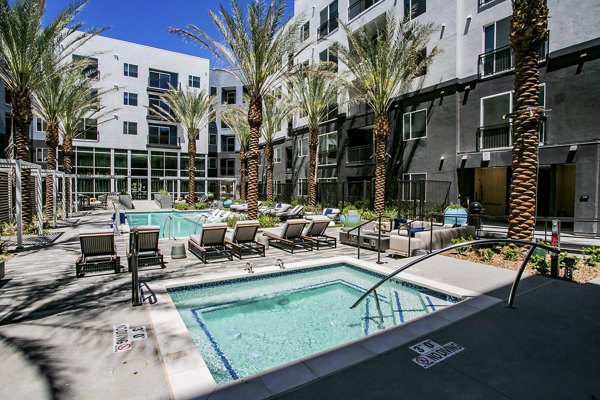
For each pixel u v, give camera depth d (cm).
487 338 380
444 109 1684
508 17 1452
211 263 818
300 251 988
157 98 3619
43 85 1551
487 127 1533
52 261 821
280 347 446
